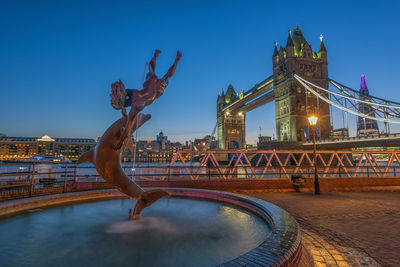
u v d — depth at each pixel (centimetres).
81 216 524
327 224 687
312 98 10156
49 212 552
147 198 527
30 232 419
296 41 11319
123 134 494
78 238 392
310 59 10506
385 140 5319
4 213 512
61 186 881
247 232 430
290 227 360
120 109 504
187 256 328
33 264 301
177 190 755
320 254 472
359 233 603
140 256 327
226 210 592
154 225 466
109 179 510
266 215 488
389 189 1425
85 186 980
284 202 1039
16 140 19762
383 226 666
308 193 1320
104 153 502
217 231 434
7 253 333
